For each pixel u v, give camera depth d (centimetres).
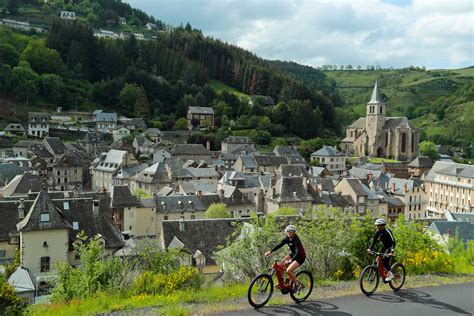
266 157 15125
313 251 2650
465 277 2472
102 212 5991
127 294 2408
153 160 15175
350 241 2714
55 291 2794
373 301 1991
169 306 1964
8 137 17138
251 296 1914
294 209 7919
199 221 5850
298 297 1980
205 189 10181
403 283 2166
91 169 14300
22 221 5225
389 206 10881
